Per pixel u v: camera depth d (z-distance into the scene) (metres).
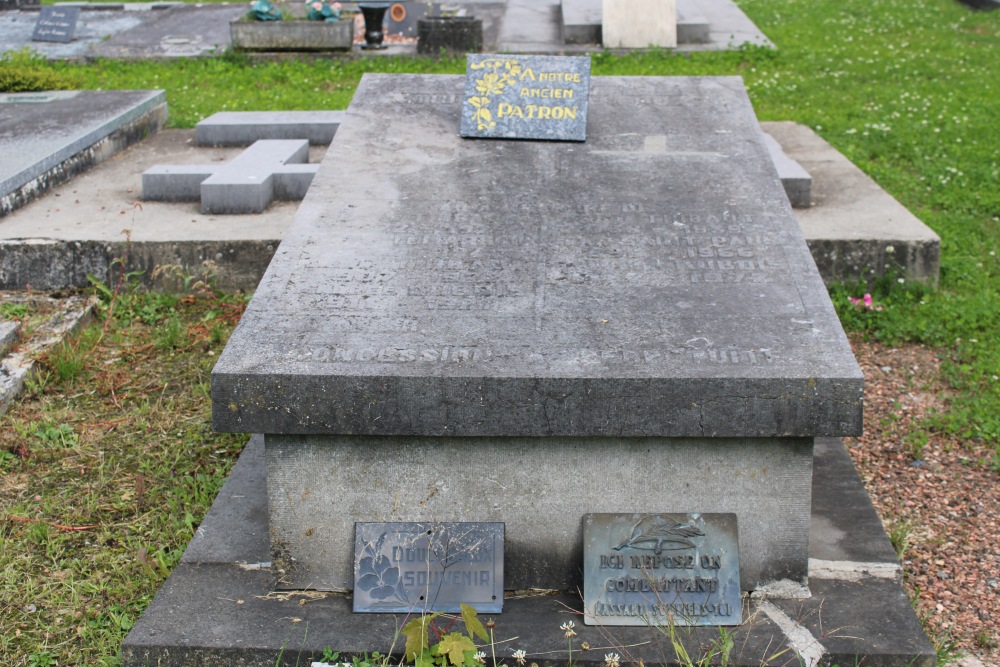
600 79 4.55
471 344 3.17
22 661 3.29
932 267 6.09
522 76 4.28
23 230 6.16
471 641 2.97
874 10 14.79
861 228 6.18
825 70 11.40
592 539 3.22
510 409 3.06
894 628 3.12
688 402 3.03
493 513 3.25
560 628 3.14
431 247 3.59
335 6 12.41
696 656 3.03
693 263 3.50
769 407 3.02
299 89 10.65
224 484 3.96
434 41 11.83
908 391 5.11
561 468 3.19
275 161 7.04
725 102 4.38
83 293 6.00
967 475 4.39
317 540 3.28
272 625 3.16
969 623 3.50
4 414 4.79
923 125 9.23
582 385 3.03
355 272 3.47
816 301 3.31
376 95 4.47
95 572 3.70
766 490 3.19
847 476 3.93
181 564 3.47
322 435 3.17
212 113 9.66
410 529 3.25
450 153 4.12
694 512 3.22
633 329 3.22
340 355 3.12
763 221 3.69
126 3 16.06
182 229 6.20
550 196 3.84
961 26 13.78
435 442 3.18
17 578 3.67
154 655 3.09
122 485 4.24
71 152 7.29
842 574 3.36
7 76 9.38
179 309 5.93
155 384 5.08
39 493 4.20
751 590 3.28
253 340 3.18
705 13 14.12
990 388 5.06
